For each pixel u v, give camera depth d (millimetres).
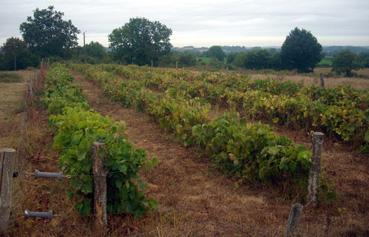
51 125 11719
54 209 6723
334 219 6797
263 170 7891
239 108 16859
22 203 6645
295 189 7684
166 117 12469
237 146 8469
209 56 91312
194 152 10641
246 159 8438
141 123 14758
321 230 6301
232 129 9117
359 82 33062
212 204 7457
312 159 7234
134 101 16938
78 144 7125
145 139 12367
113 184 6371
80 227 6105
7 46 62688
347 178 9000
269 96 15625
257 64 64875
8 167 5676
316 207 7250
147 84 25547
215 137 9258
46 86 20688
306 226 6465
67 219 6363
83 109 11539
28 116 13984
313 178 7254
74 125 8367
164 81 23594
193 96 19797
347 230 6312
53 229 6086
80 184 6129
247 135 8586
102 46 82500
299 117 13391
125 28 71000
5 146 10508
